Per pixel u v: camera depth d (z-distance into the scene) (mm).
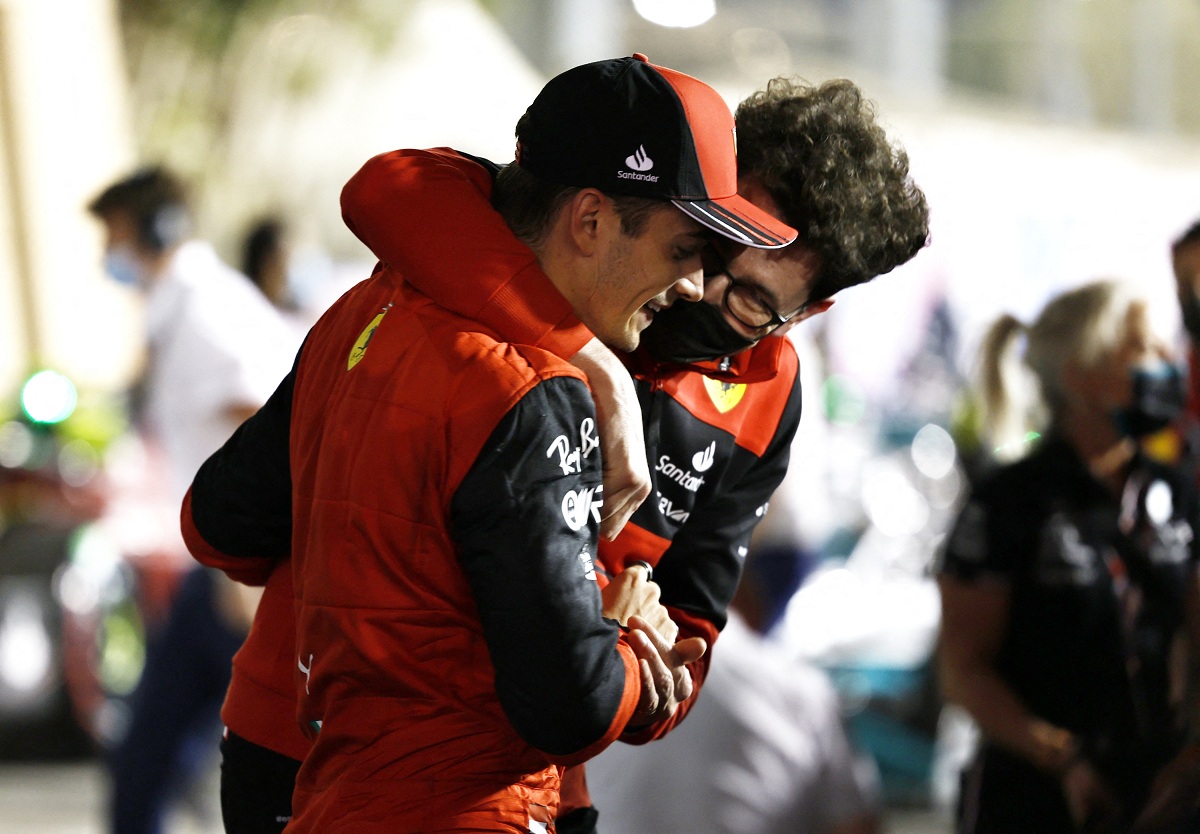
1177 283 11617
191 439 17328
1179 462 11633
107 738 24234
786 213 7648
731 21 67000
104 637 24828
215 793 22031
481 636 6809
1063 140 56375
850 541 27984
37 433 25047
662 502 8250
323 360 7312
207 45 48844
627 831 11938
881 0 82000
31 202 37625
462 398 6605
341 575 6789
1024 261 51000
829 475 27906
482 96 48250
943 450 37344
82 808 21938
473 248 6945
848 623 22625
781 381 8617
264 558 8109
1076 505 11383
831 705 12445
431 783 6730
